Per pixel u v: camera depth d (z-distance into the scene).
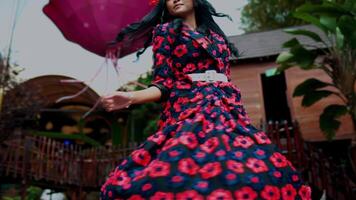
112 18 2.92
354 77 6.92
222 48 1.75
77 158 9.11
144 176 1.24
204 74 1.63
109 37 2.92
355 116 6.93
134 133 16.09
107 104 1.48
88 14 2.92
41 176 7.76
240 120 1.53
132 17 2.99
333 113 7.19
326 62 7.28
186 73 1.63
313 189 6.91
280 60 7.20
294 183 1.32
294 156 6.78
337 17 6.60
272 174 1.26
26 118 7.49
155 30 1.75
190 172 1.21
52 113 15.24
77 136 15.20
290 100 9.70
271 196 1.19
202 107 1.50
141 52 2.03
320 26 7.00
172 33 1.68
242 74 10.15
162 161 1.27
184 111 1.50
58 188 8.71
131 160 1.36
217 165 1.23
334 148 9.98
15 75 7.47
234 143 1.34
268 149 1.38
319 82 7.21
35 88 8.12
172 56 1.67
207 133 1.38
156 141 1.40
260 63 10.13
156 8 1.95
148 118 15.80
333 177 7.43
